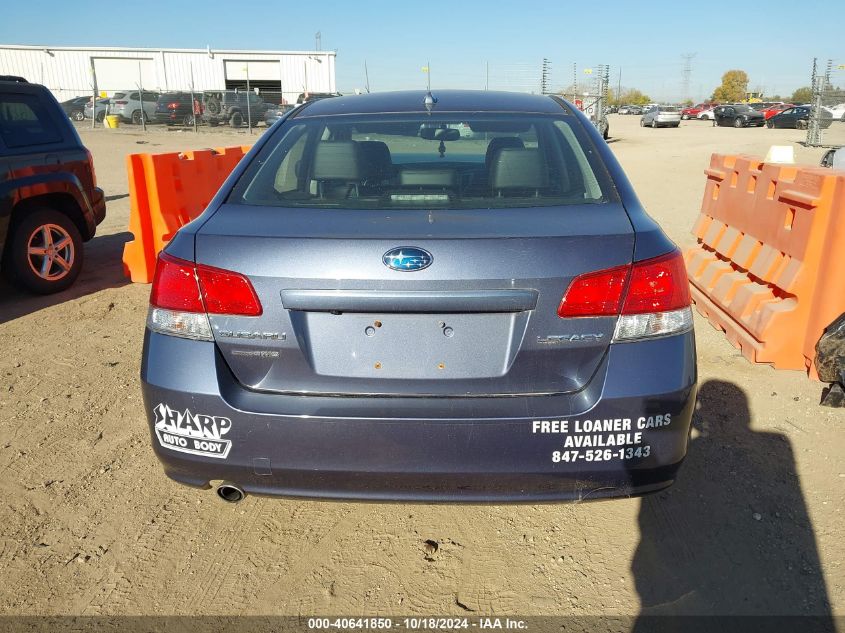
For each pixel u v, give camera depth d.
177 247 2.36
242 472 2.32
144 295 6.29
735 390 4.09
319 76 46.22
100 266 7.38
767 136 31.73
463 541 2.84
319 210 2.47
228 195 2.63
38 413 3.93
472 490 2.27
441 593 2.54
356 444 2.22
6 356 4.80
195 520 2.99
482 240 2.19
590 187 2.61
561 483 2.26
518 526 2.93
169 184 6.76
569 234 2.23
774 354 4.37
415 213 2.40
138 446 3.59
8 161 5.75
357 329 2.23
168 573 2.66
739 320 4.77
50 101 6.36
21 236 5.91
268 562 2.72
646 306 2.22
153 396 2.35
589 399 2.20
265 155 2.87
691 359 2.30
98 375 4.48
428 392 2.23
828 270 4.07
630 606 2.46
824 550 2.72
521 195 2.58
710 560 2.68
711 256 5.78
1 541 2.82
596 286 2.19
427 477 2.24
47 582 2.60
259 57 45.44
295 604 2.50
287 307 2.22
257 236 2.28
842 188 3.97
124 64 44.72
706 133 35.12
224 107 33.66
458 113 3.06
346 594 2.55
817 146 24.80
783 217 4.55
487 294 2.16
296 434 2.24
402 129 2.95
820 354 4.02
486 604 2.49
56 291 6.30
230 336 2.27
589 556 2.72
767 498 3.05
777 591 2.52
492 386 2.23
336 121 3.07
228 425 2.27
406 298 2.17
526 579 2.61
